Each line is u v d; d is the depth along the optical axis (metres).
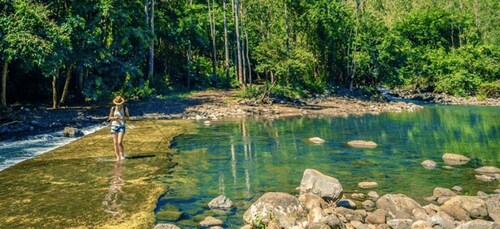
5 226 7.15
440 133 19.70
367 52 46.44
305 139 17.48
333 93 40.84
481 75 47.88
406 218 7.80
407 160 13.41
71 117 22.78
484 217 7.95
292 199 7.87
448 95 46.62
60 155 13.35
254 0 52.16
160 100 33.03
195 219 7.72
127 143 15.71
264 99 33.16
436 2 74.94
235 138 17.55
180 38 46.00
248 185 10.13
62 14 27.14
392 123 23.59
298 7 45.91
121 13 29.06
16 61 26.45
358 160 13.34
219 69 54.94
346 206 8.55
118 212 7.95
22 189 9.45
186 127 20.78
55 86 26.14
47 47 21.25
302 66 35.06
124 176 10.73
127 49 31.23
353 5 54.41
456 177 11.21
